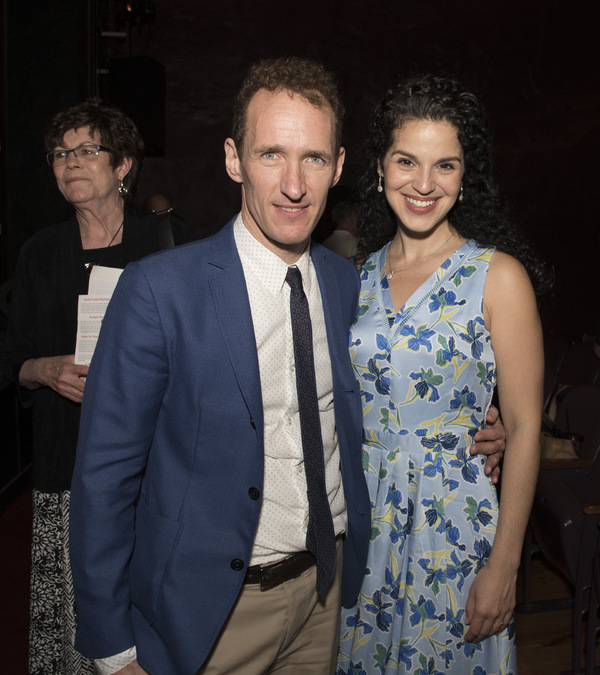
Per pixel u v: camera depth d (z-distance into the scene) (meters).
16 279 1.87
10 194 5.39
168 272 1.14
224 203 7.14
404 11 7.32
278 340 1.22
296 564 1.27
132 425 1.13
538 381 1.42
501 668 1.44
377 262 1.63
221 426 1.15
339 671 1.60
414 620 1.45
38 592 1.83
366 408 1.53
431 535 1.45
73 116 1.79
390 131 1.47
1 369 1.86
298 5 7.13
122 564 1.15
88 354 1.70
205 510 1.16
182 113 7.04
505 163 7.47
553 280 1.61
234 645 1.23
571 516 2.37
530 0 7.35
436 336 1.46
